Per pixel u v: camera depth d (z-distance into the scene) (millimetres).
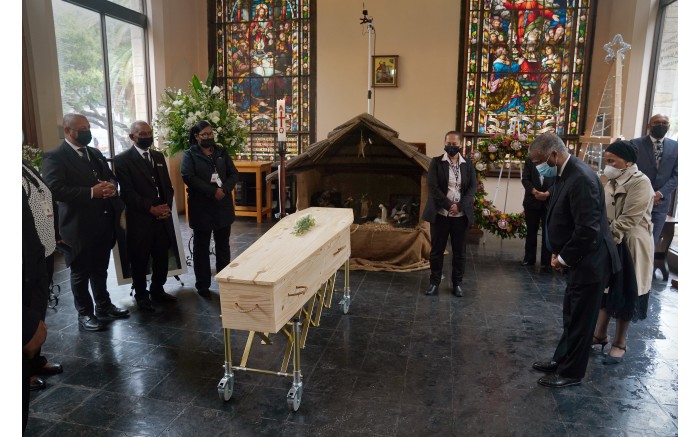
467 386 2676
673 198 4977
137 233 3600
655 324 3525
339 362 2951
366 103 7344
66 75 5414
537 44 6887
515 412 2430
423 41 7035
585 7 6664
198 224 3908
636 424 2338
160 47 6754
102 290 3512
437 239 4066
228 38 7691
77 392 2574
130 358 2967
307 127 7633
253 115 7789
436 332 3389
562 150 2543
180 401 2510
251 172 7164
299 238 2848
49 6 4879
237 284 2188
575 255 2463
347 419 2363
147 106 6844
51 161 3068
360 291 4230
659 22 5395
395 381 2729
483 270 4863
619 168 2775
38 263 2062
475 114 7129
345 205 5531
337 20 7227
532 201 4828
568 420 2367
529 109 7031
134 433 2242
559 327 3480
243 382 2711
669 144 4160
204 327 3436
